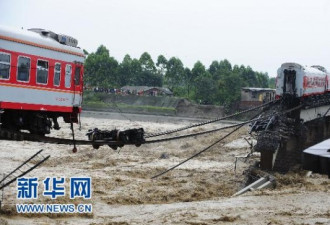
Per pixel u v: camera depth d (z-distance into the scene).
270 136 43.69
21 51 21.55
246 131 68.00
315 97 51.84
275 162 45.91
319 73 52.19
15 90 21.34
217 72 119.62
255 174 41.06
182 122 85.25
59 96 23.98
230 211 26.06
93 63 114.12
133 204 30.06
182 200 32.72
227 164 48.50
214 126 76.81
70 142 23.22
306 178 40.88
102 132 25.55
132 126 76.69
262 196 31.09
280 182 39.50
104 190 33.69
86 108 94.25
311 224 22.19
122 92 105.94
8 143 53.88
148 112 95.62
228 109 96.06
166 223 23.33
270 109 46.22
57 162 46.12
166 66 125.69
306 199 29.53
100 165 46.03
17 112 22.17
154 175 42.66
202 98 105.62
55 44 23.55
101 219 25.05
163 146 59.16
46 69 23.06
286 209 26.41
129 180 38.34
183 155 54.44
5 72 20.83
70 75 24.67
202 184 38.75
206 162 50.06
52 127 24.75
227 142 60.81
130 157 51.53
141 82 121.25
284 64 47.94
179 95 113.81
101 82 113.25
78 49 25.23
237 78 105.38
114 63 115.75
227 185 39.09
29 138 21.38
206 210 26.67
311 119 51.53
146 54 124.12
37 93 22.55
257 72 133.25
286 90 47.84
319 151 10.51
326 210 26.06
